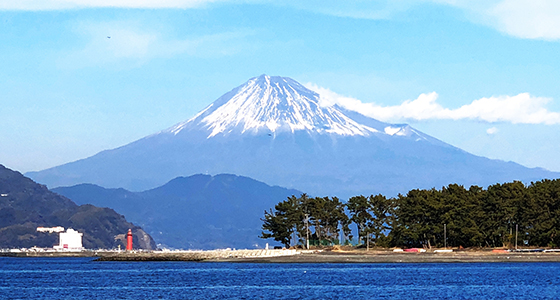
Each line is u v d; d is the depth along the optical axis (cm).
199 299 13475
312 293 14175
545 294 13750
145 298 13725
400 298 13375
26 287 16238
